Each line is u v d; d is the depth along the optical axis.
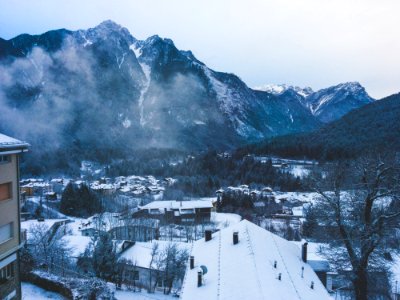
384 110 193.25
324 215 27.02
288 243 32.69
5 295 25.00
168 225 88.19
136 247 56.00
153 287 48.66
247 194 113.19
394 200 25.34
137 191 136.38
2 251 24.67
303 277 25.02
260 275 22.00
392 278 34.25
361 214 25.77
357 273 24.73
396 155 25.75
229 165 166.38
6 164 25.25
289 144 196.12
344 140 173.62
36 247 47.69
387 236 24.88
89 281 34.31
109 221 79.94
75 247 55.66
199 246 33.31
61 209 106.31
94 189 131.25
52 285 33.56
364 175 24.84
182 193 129.88
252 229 30.66
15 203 26.27
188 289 24.73
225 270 24.84
